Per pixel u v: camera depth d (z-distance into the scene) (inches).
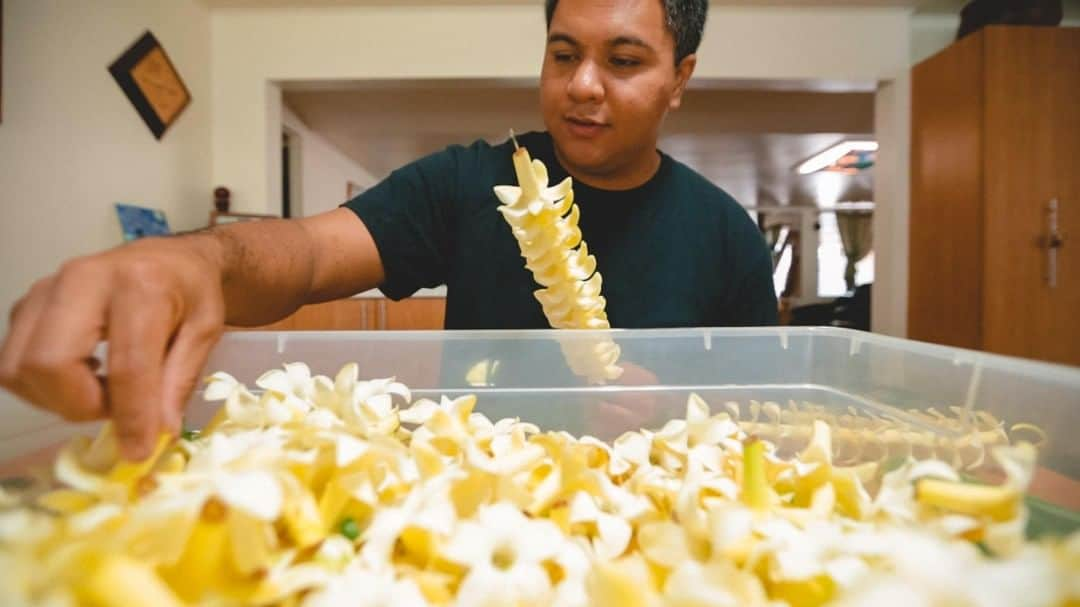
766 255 37.7
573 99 29.6
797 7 92.7
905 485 14.1
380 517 11.9
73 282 11.0
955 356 19.5
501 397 21.1
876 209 100.3
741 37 93.4
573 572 11.6
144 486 10.7
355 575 10.5
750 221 37.9
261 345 20.6
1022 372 17.7
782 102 121.3
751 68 93.6
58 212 60.3
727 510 12.0
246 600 9.6
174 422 11.3
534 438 16.3
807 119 133.5
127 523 9.4
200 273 13.3
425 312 85.7
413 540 12.1
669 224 34.8
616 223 34.4
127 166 71.6
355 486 12.3
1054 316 81.4
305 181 138.0
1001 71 80.1
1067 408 16.6
